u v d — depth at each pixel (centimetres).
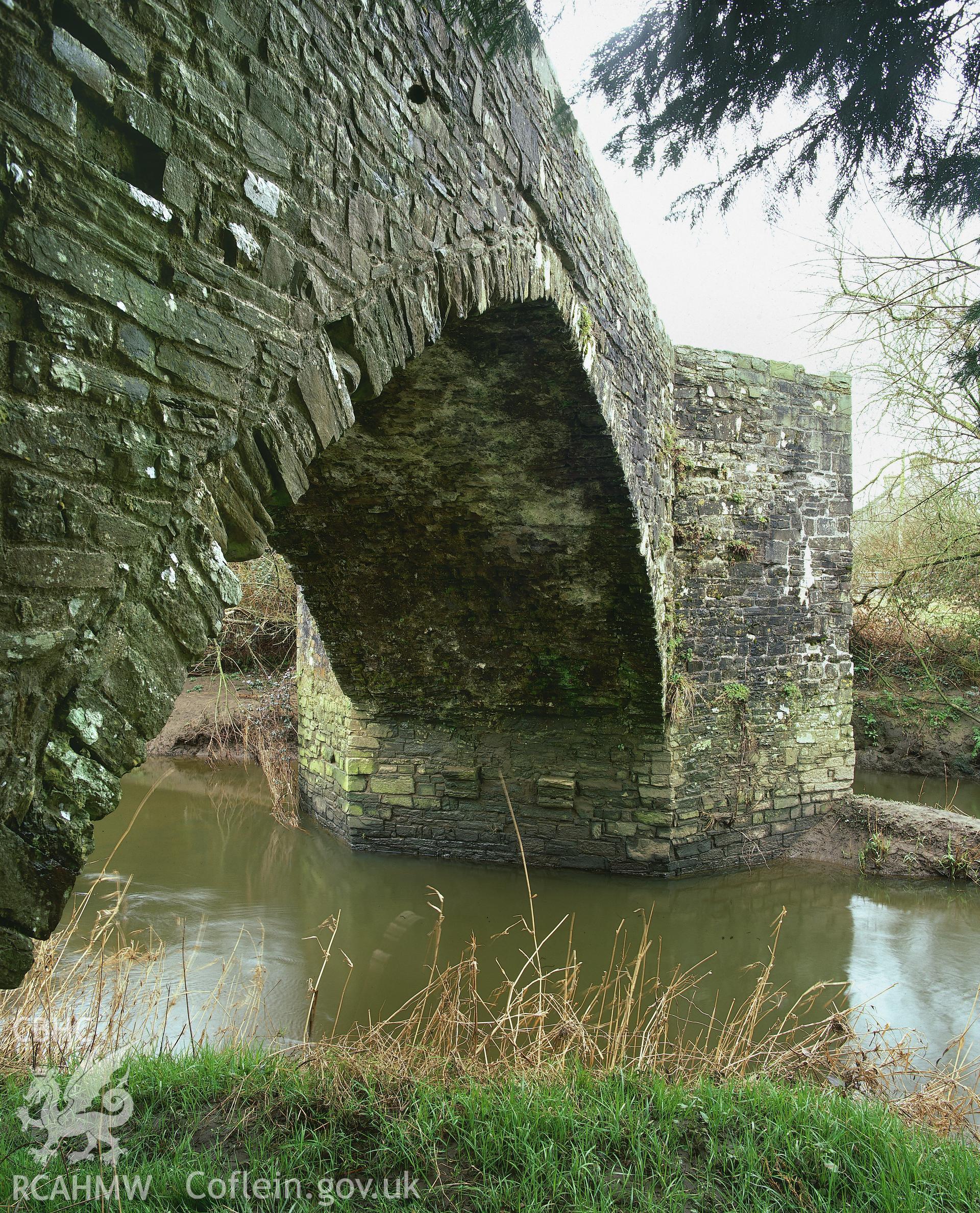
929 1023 491
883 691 1070
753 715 764
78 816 153
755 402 763
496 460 516
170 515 173
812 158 224
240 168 186
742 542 753
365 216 235
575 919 652
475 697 743
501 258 332
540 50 376
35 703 147
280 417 203
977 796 939
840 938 620
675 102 214
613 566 595
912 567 956
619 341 523
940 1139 290
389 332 249
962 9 181
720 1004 519
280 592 1259
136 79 159
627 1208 240
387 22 245
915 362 777
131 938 571
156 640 171
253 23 188
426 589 656
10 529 139
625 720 718
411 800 777
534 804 752
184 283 172
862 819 784
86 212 150
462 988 529
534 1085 307
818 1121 286
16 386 140
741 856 758
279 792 938
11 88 136
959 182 214
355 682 762
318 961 557
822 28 188
